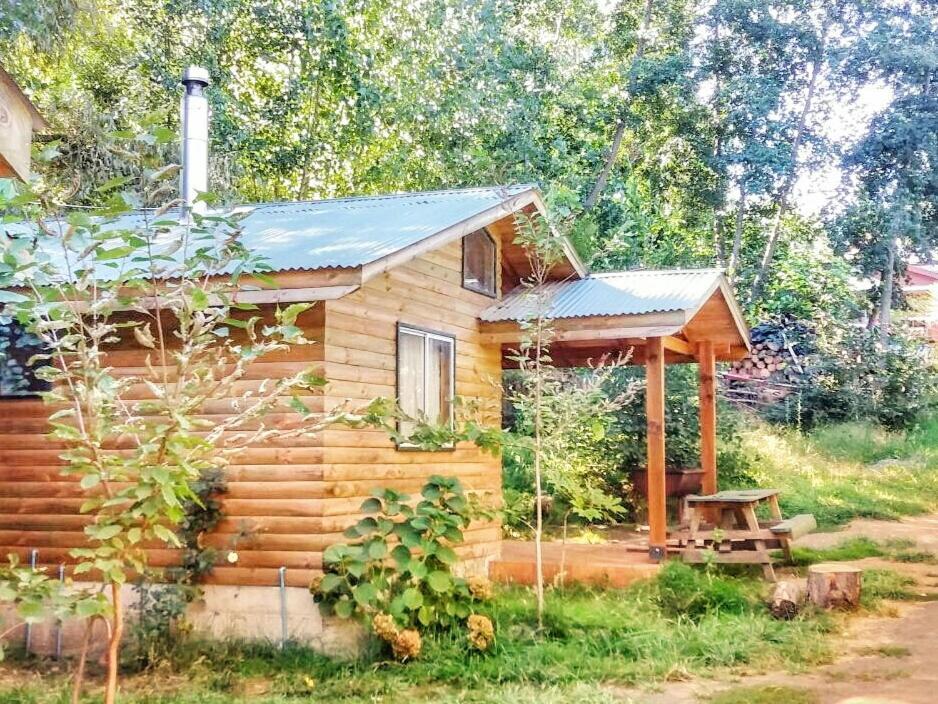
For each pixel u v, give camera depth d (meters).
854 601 9.15
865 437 21.23
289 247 8.31
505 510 9.24
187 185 10.65
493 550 11.15
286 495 8.09
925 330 27.52
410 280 9.56
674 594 9.17
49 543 8.68
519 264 12.30
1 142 4.41
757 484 17.11
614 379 14.21
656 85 23.03
